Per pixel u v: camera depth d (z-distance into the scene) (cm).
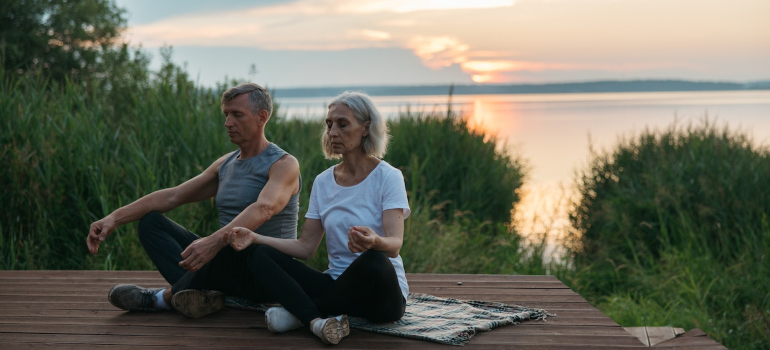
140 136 670
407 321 322
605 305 634
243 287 331
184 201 360
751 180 770
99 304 364
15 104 651
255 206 317
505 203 925
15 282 418
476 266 669
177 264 344
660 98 11081
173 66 771
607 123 3825
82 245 586
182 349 289
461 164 927
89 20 1461
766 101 7431
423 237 655
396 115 1027
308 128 935
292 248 320
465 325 316
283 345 293
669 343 334
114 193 616
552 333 316
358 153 310
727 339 542
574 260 782
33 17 1411
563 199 1076
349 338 302
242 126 335
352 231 277
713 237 740
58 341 302
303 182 666
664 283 652
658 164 880
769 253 652
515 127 3519
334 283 302
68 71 1406
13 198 580
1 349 291
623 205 839
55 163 611
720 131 938
